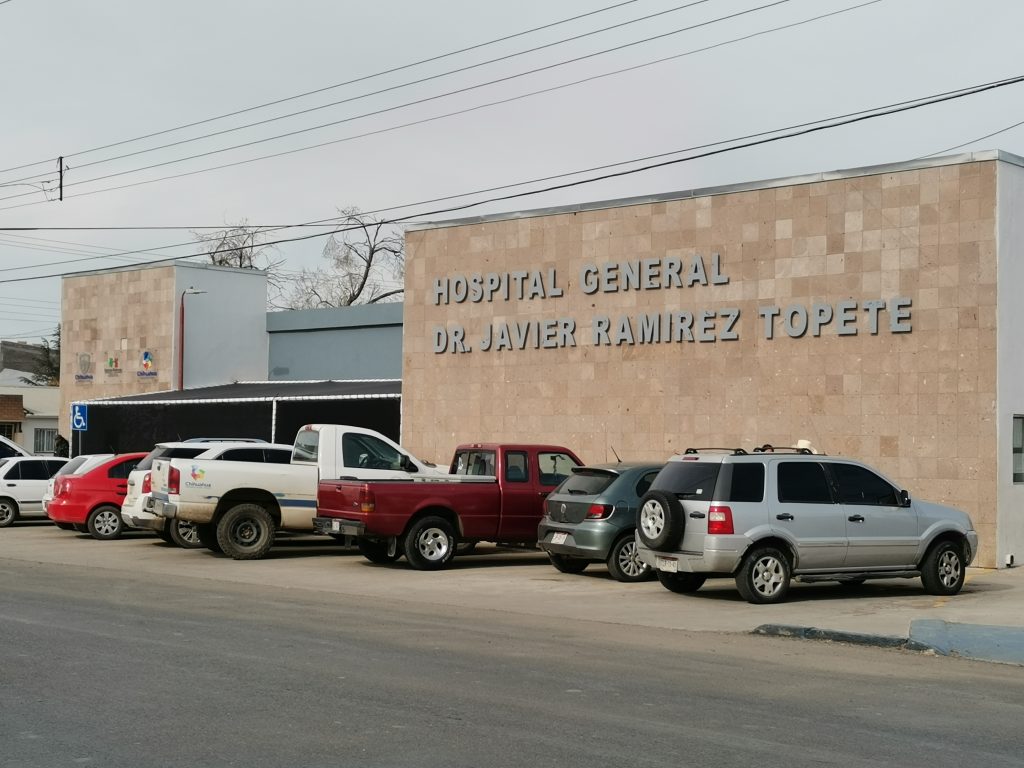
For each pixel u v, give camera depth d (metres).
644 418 24.45
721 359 23.38
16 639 11.39
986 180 20.16
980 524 20.00
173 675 9.62
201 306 42.59
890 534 16.00
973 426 20.16
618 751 7.32
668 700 9.00
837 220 21.89
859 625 13.41
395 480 19.19
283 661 10.35
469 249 27.64
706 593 16.59
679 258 24.03
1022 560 20.27
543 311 26.23
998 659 11.64
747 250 23.09
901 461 20.94
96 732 7.66
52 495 25.67
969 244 20.31
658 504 15.52
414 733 7.71
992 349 20.00
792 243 22.47
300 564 20.34
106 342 44.12
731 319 23.19
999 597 16.41
